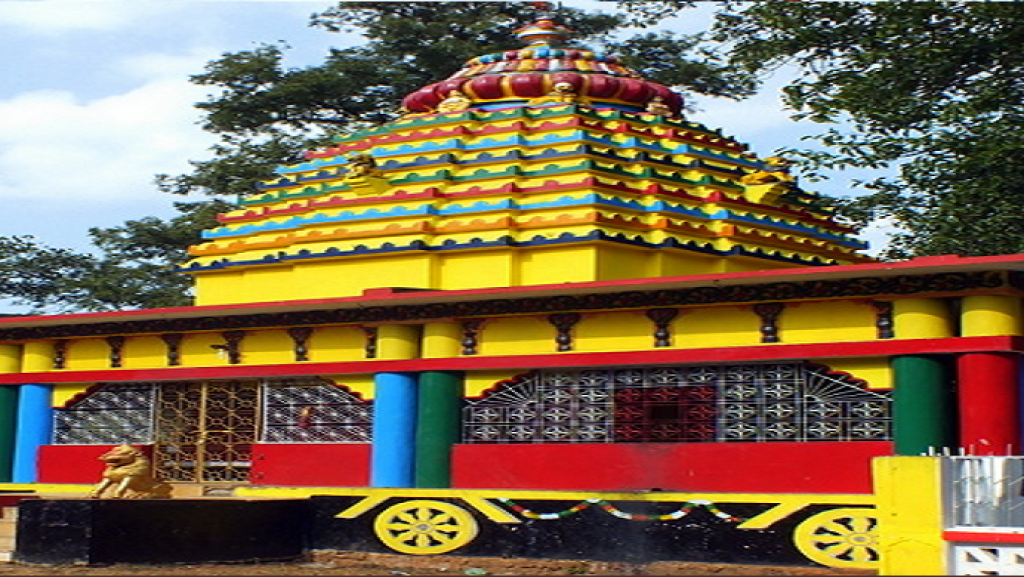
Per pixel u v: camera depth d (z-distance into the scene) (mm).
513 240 24359
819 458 19688
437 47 48719
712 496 18922
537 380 21812
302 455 23531
